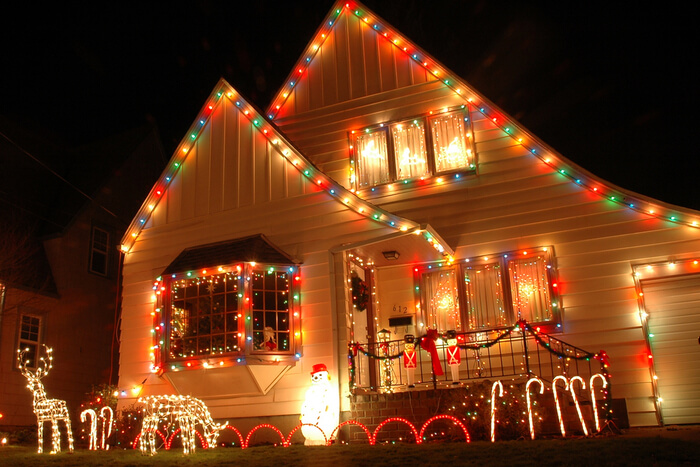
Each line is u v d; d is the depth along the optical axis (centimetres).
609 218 1306
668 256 1251
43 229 2031
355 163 1530
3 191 1972
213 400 1335
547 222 1346
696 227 1248
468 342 1355
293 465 827
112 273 2175
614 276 1277
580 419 1007
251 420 1298
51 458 996
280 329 1305
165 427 1250
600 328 1262
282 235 1382
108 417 1416
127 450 1163
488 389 1083
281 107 1652
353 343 1271
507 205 1384
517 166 1396
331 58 1630
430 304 1427
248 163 1459
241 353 1261
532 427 994
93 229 2125
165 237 1496
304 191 1390
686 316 1232
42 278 1911
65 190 2198
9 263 1764
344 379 1248
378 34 1598
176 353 1341
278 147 1437
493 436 1006
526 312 1327
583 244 1311
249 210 1428
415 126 1505
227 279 1331
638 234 1280
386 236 1278
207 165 1502
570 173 1352
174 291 1378
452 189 1434
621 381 1230
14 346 1788
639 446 819
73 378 1953
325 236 1344
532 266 1347
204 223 1463
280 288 1330
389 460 825
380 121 1537
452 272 1423
